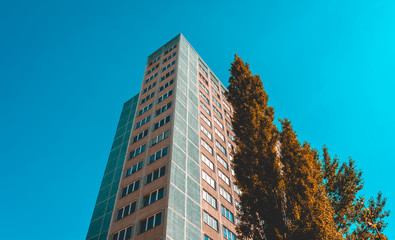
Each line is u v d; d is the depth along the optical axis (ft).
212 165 124.47
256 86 92.32
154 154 110.63
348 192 74.28
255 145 72.38
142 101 150.30
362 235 64.08
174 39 181.37
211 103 163.02
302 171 63.72
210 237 94.63
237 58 106.73
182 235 83.41
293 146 69.67
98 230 121.39
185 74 154.30
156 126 124.16
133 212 94.12
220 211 108.99
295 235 54.65
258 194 63.72
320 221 55.06
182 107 130.82
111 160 160.97
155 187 96.02
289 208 59.57
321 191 61.98
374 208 67.92
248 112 81.56
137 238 84.38
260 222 61.72
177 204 89.86
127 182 108.58
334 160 82.17
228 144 152.15
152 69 171.42
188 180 102.32
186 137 118.73
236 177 70.90
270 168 66.80
